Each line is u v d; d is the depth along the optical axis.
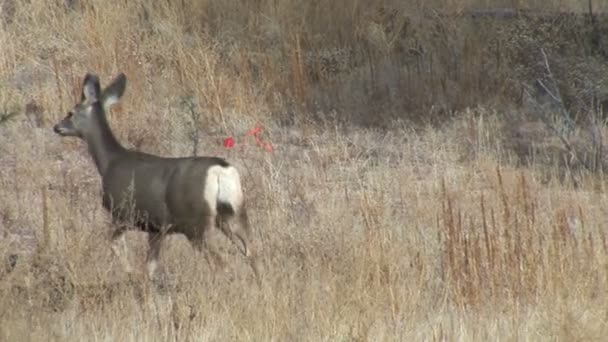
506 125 56.06
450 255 37.56
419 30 61.22
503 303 36.16
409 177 49.38
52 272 37.16
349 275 37.25
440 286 37.75
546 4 63.62
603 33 61.53
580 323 33.88
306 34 60.47
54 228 41.25
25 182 47.41
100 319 33.81
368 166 51.38
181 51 57.53
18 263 38.22
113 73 56.75
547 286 36.88
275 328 33.22
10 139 51.47
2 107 52.72
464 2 62.97
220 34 59.72
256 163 51.25
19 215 43.78
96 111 41.38
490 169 50.03
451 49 60.09
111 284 36.78
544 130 55.84
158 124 53.94
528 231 39.38
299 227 42.38
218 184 39.47
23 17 59.50
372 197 46.09
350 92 57.75
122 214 40.25
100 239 40.06
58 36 58.78
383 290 36.06
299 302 35.06
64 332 32.75
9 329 32.38
